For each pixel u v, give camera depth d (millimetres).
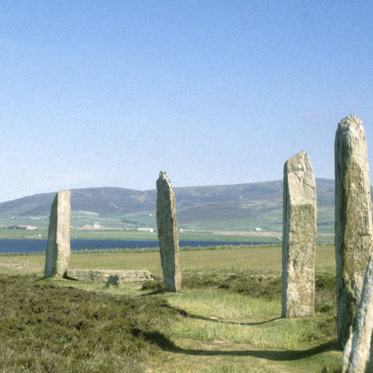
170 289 26719
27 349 11320
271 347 13734
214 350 13297
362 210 12930
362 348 7879
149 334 13992
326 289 24672
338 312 13125
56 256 33531
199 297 24219
